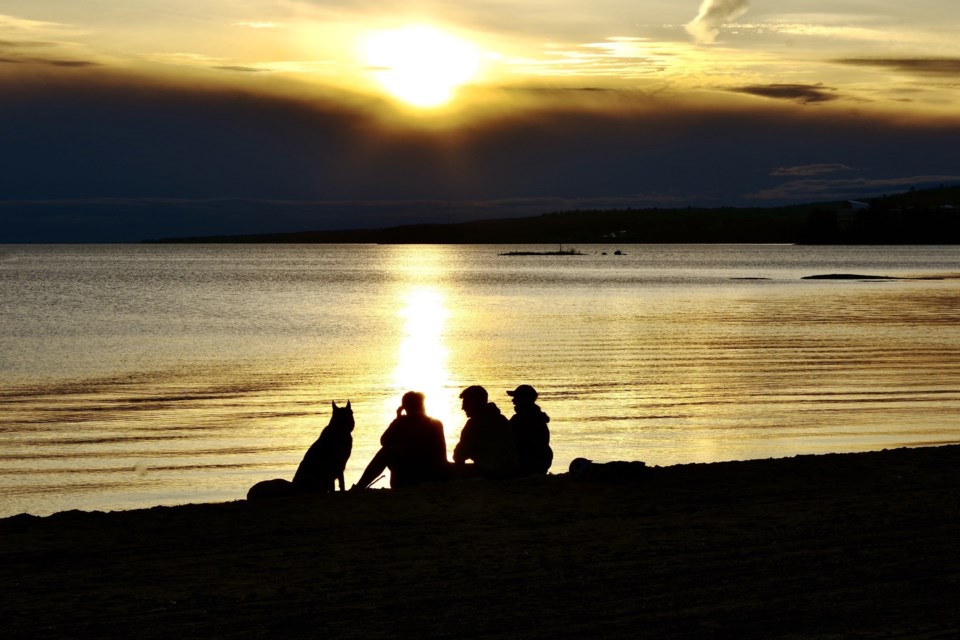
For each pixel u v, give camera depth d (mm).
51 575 10742
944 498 14641
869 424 30484
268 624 9148
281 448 27594
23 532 12602
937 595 9953
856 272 188375
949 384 39781
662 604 9703
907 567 11000
